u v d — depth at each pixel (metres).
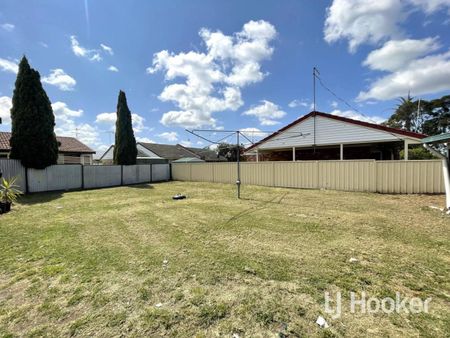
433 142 6.11
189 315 1.96
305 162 10.81
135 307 2.08
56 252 3.39
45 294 2.32
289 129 14.27
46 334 1.77
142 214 5.88
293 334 1.72
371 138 11.62
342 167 9.80
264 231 4.27
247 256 3.15
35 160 10.63
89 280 2.57
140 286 2.43
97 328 1.82
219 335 1.73
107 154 25.75
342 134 12.49
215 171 14.67
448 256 3.06
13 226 4.84
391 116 28.38
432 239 3.71
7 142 14.25
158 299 2.20
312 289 2.32
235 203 7.26
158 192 10.46
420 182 8.30
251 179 12.87
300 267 2.80
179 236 4.07
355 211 5.84
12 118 10.54
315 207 6.44
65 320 1.92
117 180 14.38
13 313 2.03
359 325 1.80
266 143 15.30
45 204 7.57
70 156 17.66
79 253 3.35
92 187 13.05
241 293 2.27
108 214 5.95
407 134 10.70
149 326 1.84
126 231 4.42
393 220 4.92
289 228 4.44
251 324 1.84
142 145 26.30
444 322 1.82
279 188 11.11
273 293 2.26
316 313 1.95
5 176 9.94
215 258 3.10
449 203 5.74
